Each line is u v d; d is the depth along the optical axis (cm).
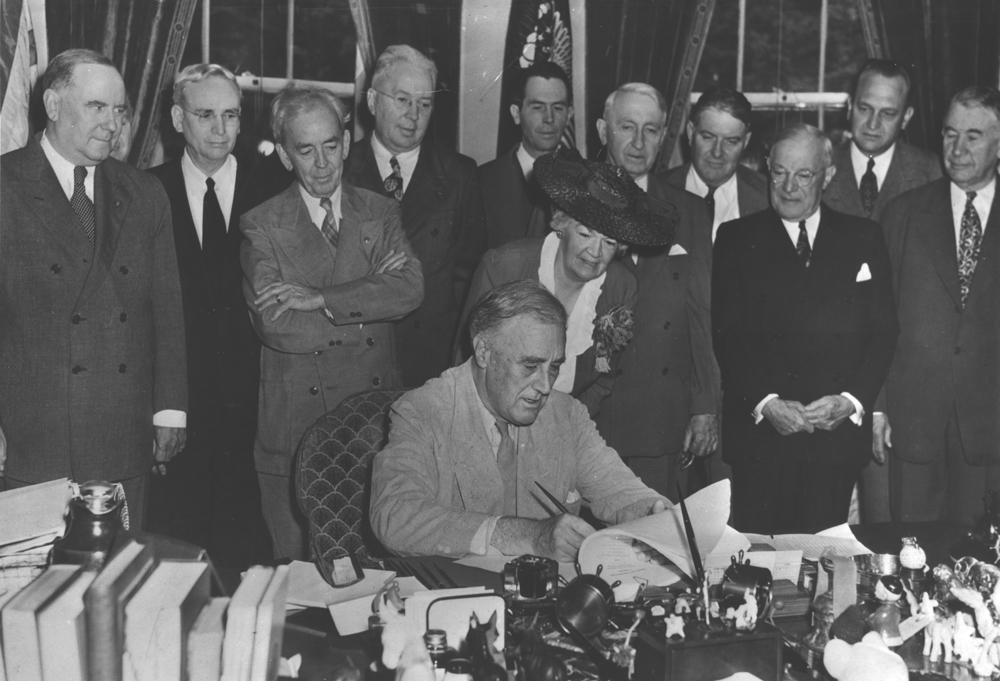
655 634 136
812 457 380
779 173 379
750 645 135
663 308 377
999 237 393
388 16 388
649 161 396
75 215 306
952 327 395
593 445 239
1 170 301
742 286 381
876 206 409
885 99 406
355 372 336
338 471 234
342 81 389
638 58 408
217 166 357
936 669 144
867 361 383
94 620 114
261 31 379
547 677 134
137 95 365
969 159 396
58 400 303
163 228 325
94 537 130
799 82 423
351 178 383
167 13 366
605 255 299
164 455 328
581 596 150
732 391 383
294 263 338
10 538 135
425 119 384
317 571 177
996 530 178
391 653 136
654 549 186
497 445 224
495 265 313
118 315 311
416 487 208
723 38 415
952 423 399
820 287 379
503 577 172
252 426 355
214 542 357
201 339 349
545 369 209
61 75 305
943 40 411
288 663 135
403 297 339
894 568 161
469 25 391
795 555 181
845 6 416
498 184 395
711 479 393
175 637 117
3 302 301
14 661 111
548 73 397
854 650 136
